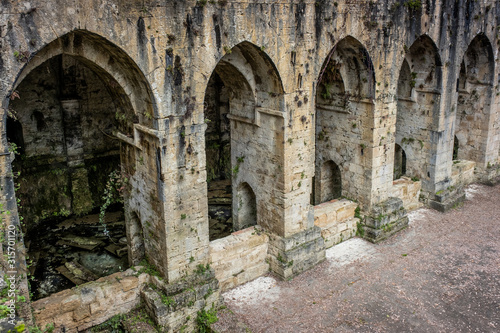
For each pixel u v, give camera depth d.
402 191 21.34
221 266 15.45
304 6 14.58
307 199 16.67
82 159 22.78
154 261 14.41
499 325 13.88
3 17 9.83
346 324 13.95
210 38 12.84
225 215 22.94
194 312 13.92
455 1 19.73
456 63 20.78
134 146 14.07
